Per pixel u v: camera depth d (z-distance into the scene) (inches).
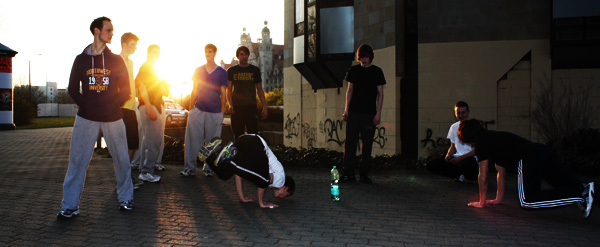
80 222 164.2
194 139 271.7
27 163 353.7
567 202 158.6
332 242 141.1
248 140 185.6
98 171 300.7
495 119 366.3
